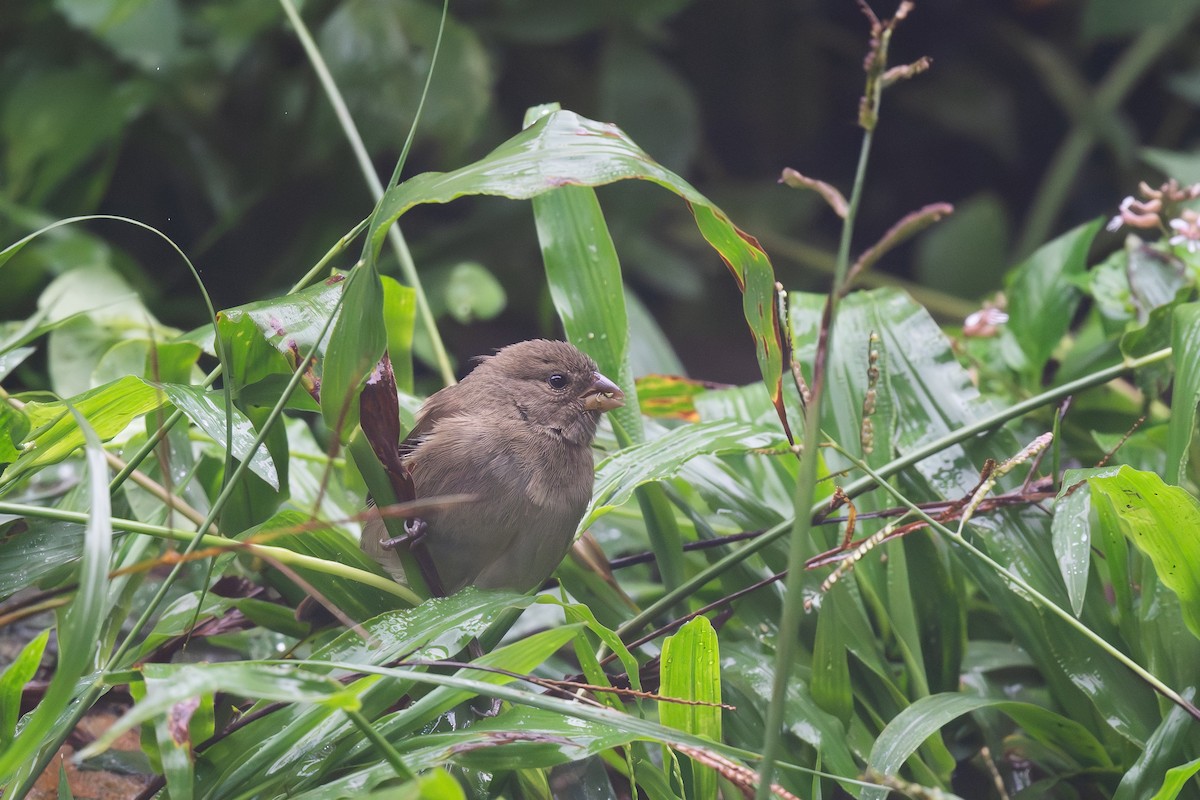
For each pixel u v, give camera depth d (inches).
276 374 213.3
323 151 461.7
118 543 235.1
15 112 436.1
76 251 402.0
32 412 224.8
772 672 224.5
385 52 441.4
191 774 151.9
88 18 423.8
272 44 480.1
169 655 227.1
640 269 530.0
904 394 261.0
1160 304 272.5
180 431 253.3
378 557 241.3
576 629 185.8
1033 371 300.8
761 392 294.0
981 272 558.3
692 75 651.5
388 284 263.6
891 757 201.2
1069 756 225.6
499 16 521.7
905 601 233.9
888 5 656.4
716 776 199.9
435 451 235.1
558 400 241.3
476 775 201.3
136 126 472.7
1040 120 665.0
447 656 194.5
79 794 230.8
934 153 673.6
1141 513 201.9
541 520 233.9
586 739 176.1
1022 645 230.2
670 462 233.6
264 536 164.6
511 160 187.2
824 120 670.5
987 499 233.0
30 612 172.2
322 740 183.3
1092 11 518.0
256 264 489.7
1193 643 218.7
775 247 586.9
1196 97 570.6
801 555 146.3
